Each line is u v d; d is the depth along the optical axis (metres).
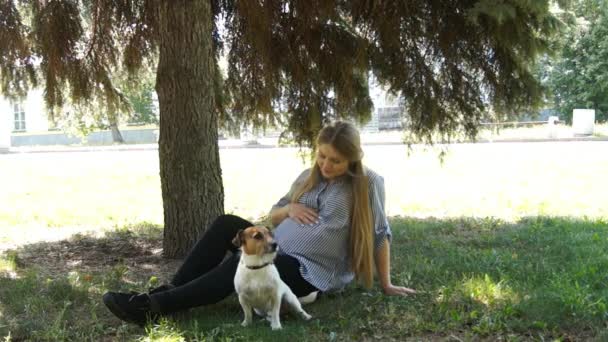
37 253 5.99
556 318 3.43
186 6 4.98
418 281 4.38
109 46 6.57
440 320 3.54
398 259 5.09
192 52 5.05
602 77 26.28
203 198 5.29
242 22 6.30
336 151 3.56
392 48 6.05
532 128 24.66
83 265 5.40
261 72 6.37
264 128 6.87
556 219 6.97
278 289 3.38
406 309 3.72
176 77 5.09
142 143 28.11
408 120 6.57
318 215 3.71
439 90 6.24
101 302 4.09
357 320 3.56
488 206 8.65
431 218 7.61
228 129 6.98
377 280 4.41
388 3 5.71
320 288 3.67
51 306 3.99
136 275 4.92
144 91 8.64
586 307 3.54
